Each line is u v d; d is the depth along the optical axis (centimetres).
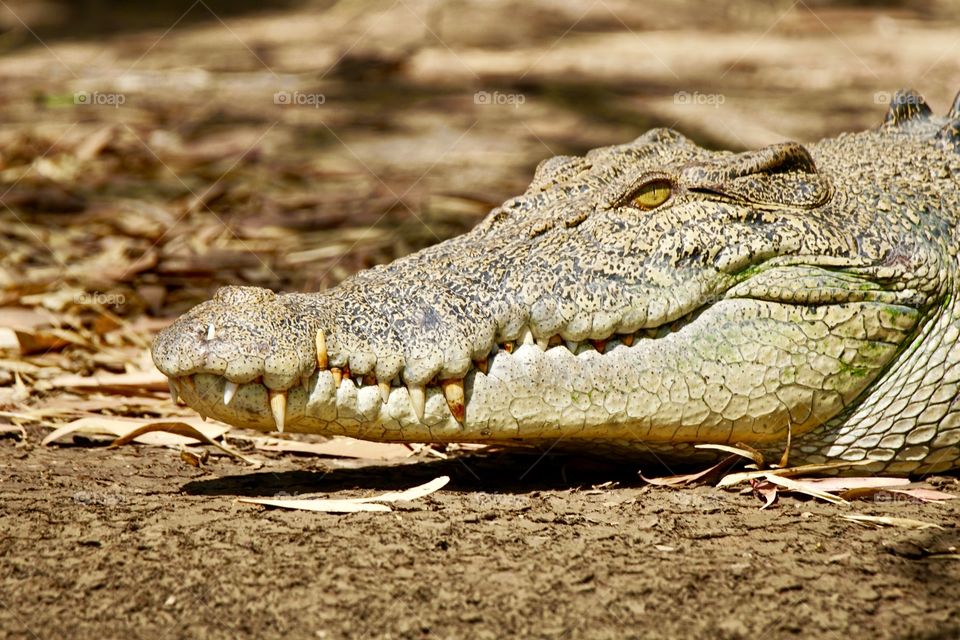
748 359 1105
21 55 4834
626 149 1257
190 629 819
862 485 1148
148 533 974
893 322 1144
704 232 1098
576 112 3597
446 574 901
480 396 1047
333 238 2358
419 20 5138
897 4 5753
